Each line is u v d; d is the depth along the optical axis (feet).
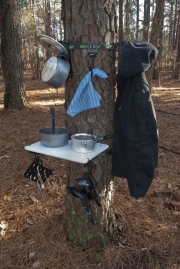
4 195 10.72
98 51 5.71
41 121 21.79
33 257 7.40
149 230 8.29
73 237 7.68
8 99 24.82
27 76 63.00
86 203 6.40
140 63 5.23
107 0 5.51
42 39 5.39
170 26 73.15
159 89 39.14
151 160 5.80
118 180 11.83
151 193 10.71
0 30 23.41
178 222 8.79
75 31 5.73
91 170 6.26
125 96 5.76
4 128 20.24
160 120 22.44
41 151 5.56
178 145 16.69
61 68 5.45
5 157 14.71
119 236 7.97
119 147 6.11
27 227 8.61
